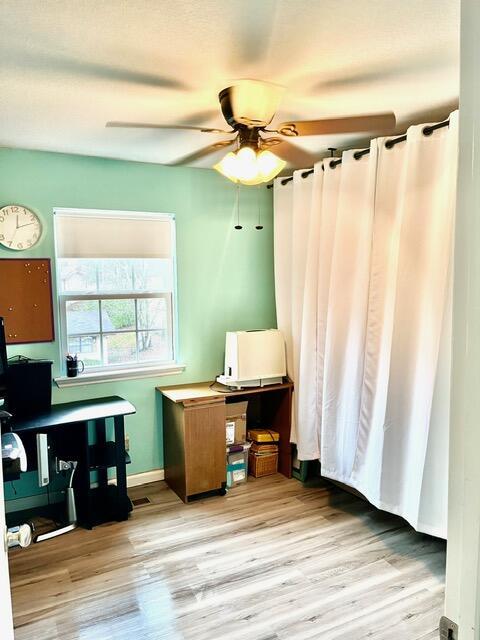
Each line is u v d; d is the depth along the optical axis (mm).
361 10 1414
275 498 3240
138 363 3467
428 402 2344
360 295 2764
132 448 3432
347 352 2889
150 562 2488
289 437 3547
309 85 1988
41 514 2998
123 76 1875
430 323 2324
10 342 2953
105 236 3244
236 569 2418
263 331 3531
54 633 1988
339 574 2365
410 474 2455
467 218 605
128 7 1385
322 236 3070
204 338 3668
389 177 2551
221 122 2451
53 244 3062
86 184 3131
